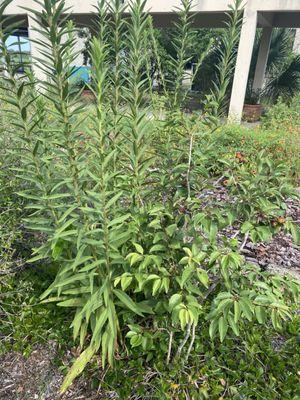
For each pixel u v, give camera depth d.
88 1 7.24
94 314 1.65
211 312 1.38
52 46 1.22
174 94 2.25
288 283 1.51
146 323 1.78
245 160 1.98
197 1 6.64
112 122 1.65
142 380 1.65
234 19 2.03
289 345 1.85
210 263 1.41
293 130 5.55
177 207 1.61
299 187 4.05
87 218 1.55
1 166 2.07
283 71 10.44
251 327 1.90
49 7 1.16
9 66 1.33
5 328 1.91
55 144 1.47
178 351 1.67
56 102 1.33
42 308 1.97
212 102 1.99
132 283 1.63
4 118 2.24
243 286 1.53
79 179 1.46
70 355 1.81
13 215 1.94
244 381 1.65
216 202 1.55
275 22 9.37
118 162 1.77
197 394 1.59
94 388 1.68
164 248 1.46
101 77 1.37
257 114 9.12
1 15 1.23
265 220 1.46
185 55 2.25
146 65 2.04
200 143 1.87
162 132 1.98
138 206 1.72
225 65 2.10
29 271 2.16
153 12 7.07
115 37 1.73
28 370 1.76
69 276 1.63
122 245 1.61
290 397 1.57
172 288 1.58
